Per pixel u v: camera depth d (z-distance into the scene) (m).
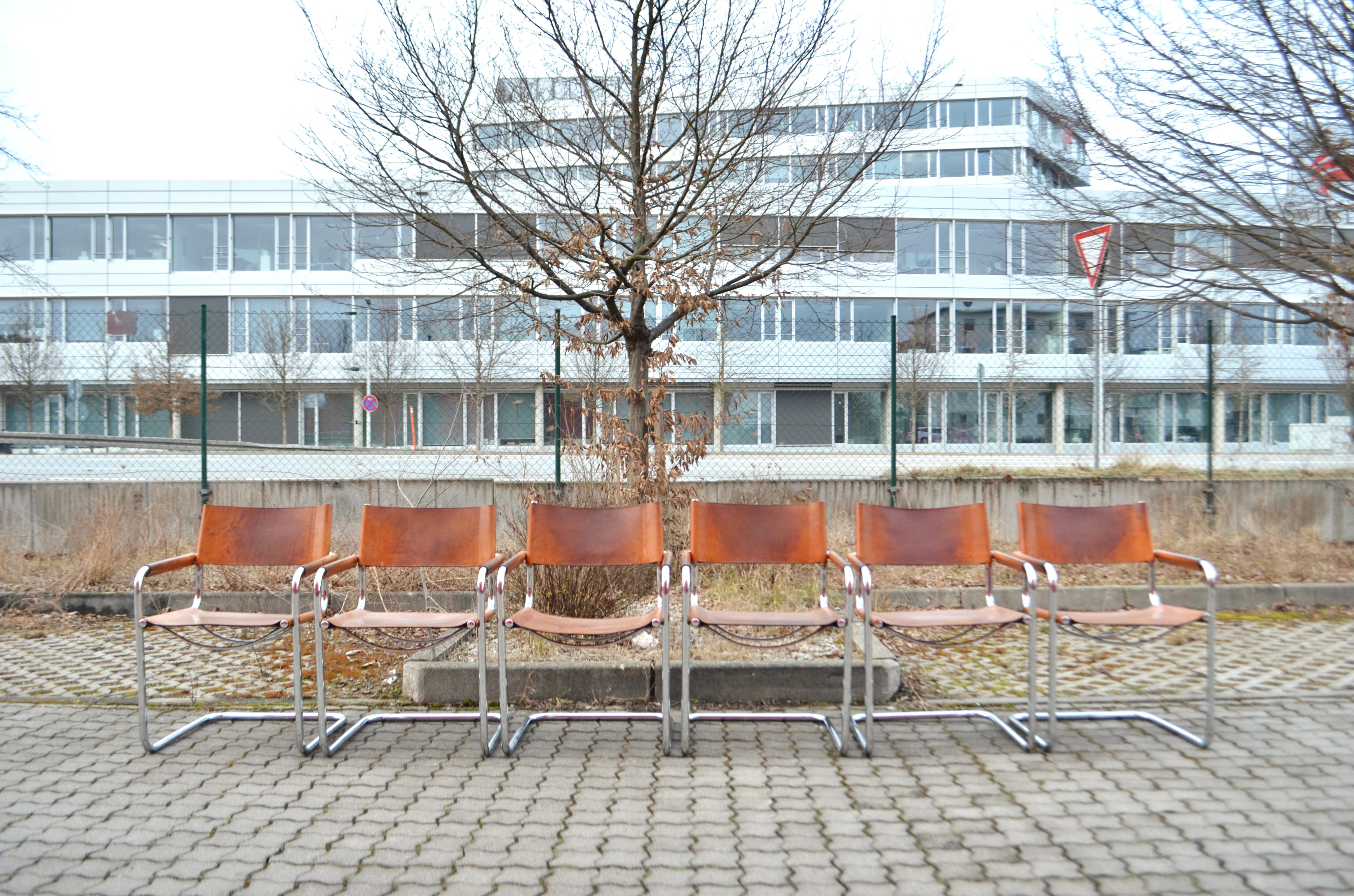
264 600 6.52
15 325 11.08
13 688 4.77
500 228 6.45
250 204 28.06
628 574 6.11
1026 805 3.17
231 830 2.97
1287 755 3.66
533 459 8.30
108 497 8.09
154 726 4.14
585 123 7.00
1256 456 10.60
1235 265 6.91
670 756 3.73
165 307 28.16
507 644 5.09
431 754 3.77
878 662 4.51
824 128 6.98
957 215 23.25
